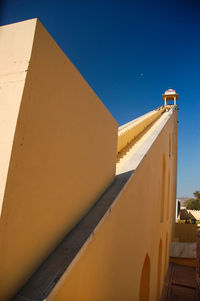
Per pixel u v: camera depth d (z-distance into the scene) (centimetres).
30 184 159
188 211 3519
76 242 204
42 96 172
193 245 1317
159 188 782
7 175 137
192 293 880
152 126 1062
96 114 293
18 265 150
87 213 262
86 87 259
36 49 164
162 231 899
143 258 498
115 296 303
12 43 167
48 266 173
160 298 833
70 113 218
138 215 443
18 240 149
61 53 200
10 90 155
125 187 348
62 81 202
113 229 291
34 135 162
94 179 287
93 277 227
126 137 752
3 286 137
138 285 449
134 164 446
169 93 2483
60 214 203
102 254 253
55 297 157
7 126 147
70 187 221
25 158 153
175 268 1220
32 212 162
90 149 272
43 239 178
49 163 183
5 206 135
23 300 143
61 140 202
